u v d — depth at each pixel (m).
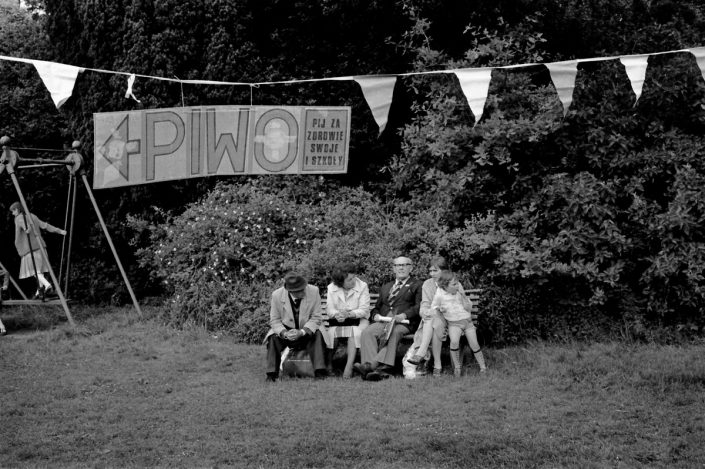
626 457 6.83
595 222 11.21
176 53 13.31
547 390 8.66
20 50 15.18
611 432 7.41
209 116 11.51
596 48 14.48
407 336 9.52
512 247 10.83
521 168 11.83
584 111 11.52
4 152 11.76
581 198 11.10
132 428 7.52
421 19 12.80
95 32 13.41
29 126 14.16
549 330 10.95
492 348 10.55
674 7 15.45
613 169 11.60
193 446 7.06
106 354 10.39
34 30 15.83
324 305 10.37
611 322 11.14
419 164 12.34
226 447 7.02
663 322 11.27
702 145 11.44
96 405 8.23
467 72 9.88
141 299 13.92
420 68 12.50
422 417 7.78
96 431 7.46
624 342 10.80
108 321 12.41
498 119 11.66
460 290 9.49
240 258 11.90
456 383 8.92
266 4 13.44
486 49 12.31
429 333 9.26
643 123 11.72
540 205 11.52
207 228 12.14
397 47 13.34
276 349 9.24
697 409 8.04
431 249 11.03
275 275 11.71
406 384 8.91
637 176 11.41
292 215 12.25
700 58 9.55
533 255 10.68
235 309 11.50
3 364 9.91
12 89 14.73
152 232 13.15
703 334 11.02
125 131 11.11
